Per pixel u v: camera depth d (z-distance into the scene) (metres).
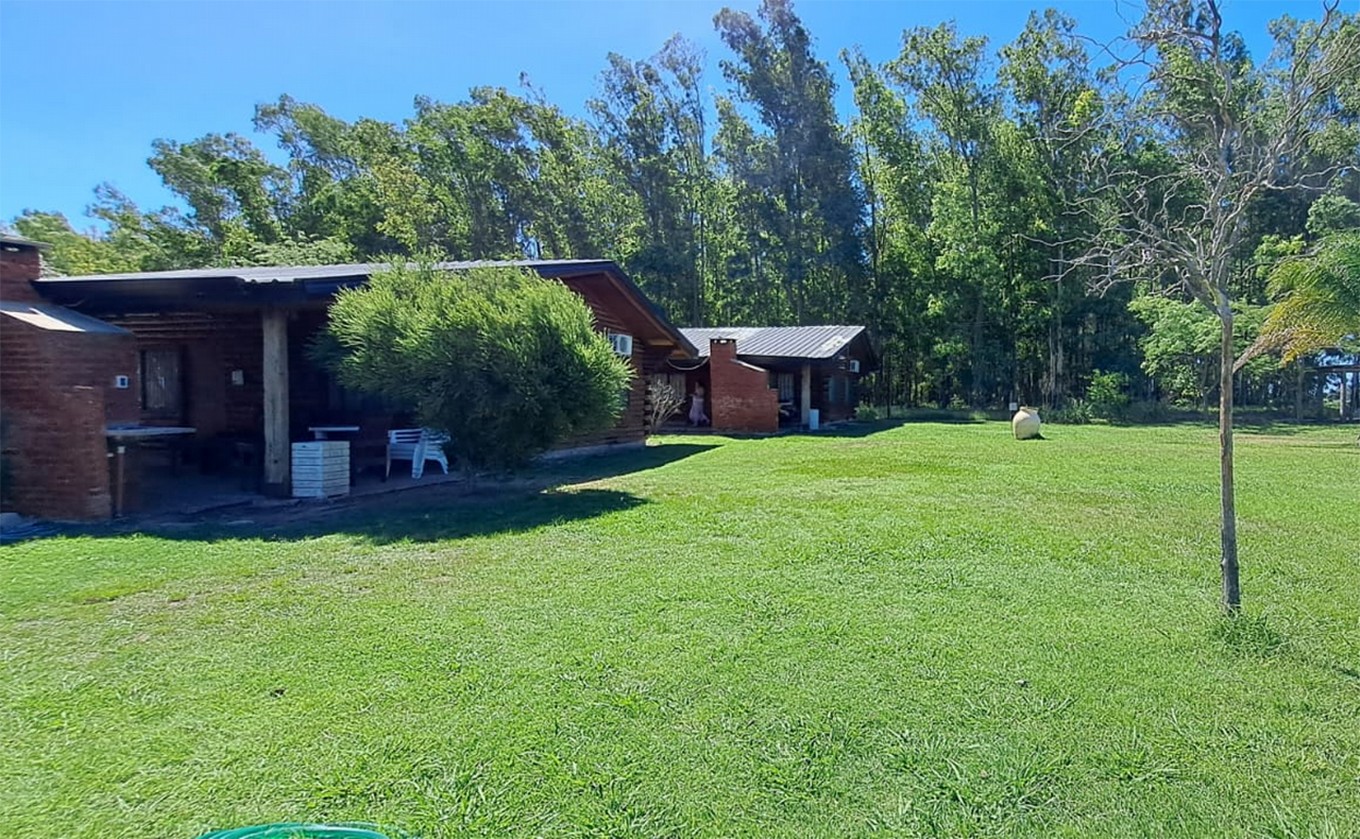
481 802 2.24
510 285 8.35
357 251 30.36
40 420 6.88
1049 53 22.36
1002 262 25.22
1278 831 2.12
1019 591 4.33
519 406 7.74
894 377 29.98
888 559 5.02
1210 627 3.68
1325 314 10.84
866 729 2.68
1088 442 14.56
